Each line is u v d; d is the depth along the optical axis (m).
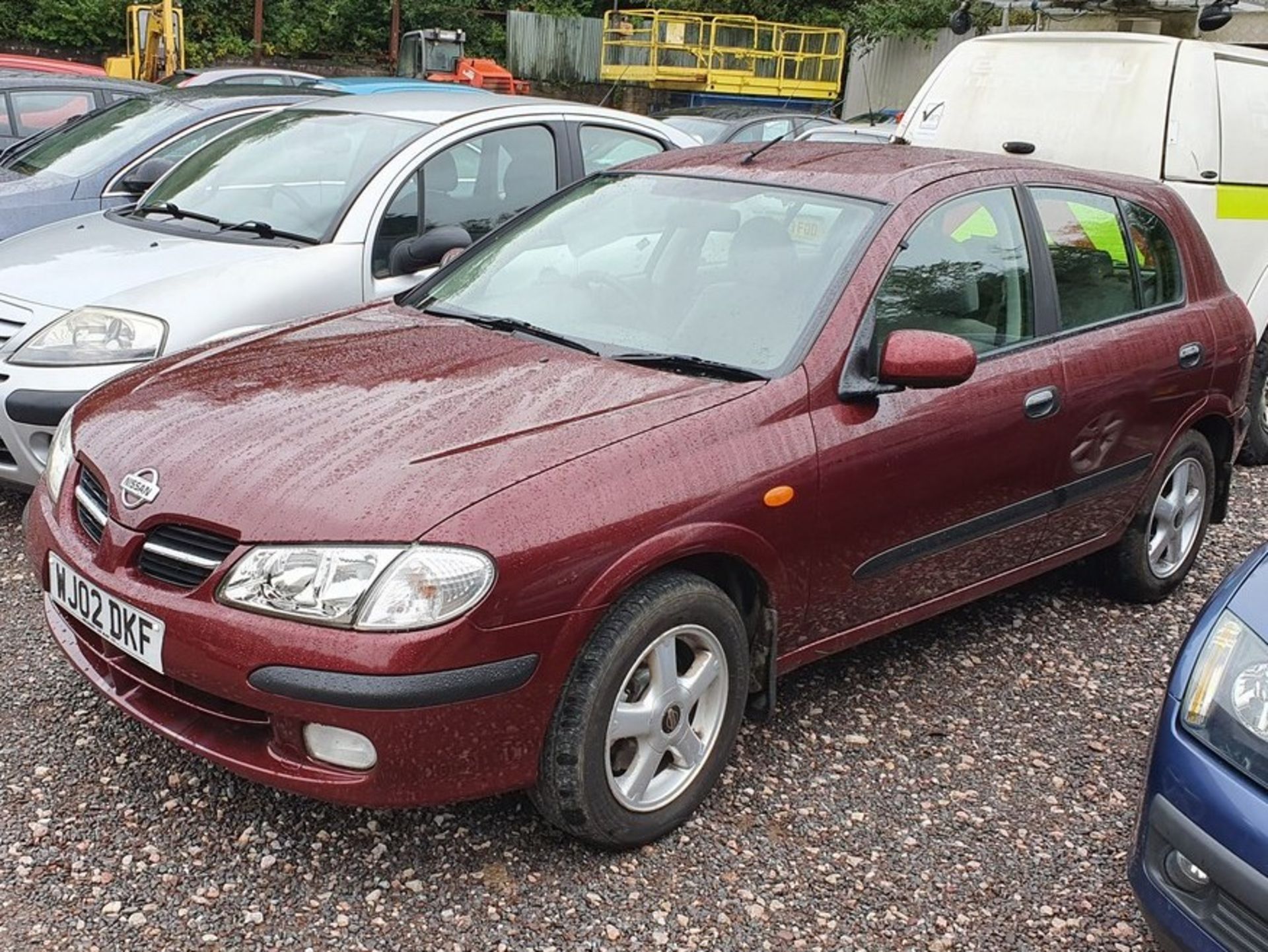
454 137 5.62
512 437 2.92
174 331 4.53
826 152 4.23
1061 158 6.74
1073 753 3.74
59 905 2.76
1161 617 4.80
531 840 3.11
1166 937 2.48
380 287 5.18
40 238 5.48
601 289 3.80
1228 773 2.40
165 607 2.76
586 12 31.08
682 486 2.96
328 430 2.97
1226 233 6.59
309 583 2.63
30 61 12.84
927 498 3.60
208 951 2.67
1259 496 6.52
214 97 8.08
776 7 25.48
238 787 3.22
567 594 2.75
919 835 3.27
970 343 3.78
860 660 4.24
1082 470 4.18
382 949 2.71
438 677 2.61
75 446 3.22
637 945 2.78
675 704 3.08
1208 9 8.77
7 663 3.78
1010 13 10.12
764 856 3.13
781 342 3.39
